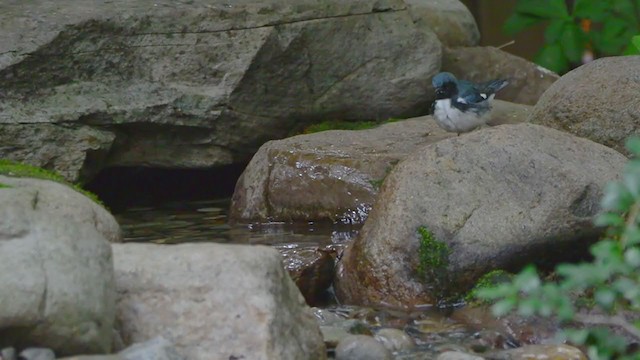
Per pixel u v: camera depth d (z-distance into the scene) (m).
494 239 9.79
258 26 14.33
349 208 12.98
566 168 10.05
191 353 7.13
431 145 10.55
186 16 14.02
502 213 9.89
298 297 7.66
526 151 10.22
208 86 14.12
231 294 7.20
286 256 10.38
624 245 5.84
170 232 12.59
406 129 14.05
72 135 13.30
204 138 14.23
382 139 13.71
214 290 7.23
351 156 13.18
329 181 13.09
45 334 6.50
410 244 9.98
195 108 13.93
